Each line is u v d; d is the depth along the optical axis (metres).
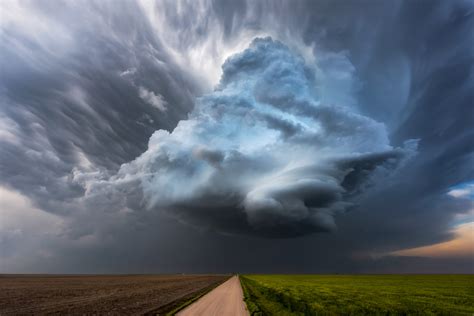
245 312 26.75
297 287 58.34
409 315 24.70
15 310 27.98
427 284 75.75
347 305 29.17
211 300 37.38
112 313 25.50
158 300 36.91
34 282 93.50
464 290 54.31
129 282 94.50
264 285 63.00
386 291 50.91
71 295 44.88
